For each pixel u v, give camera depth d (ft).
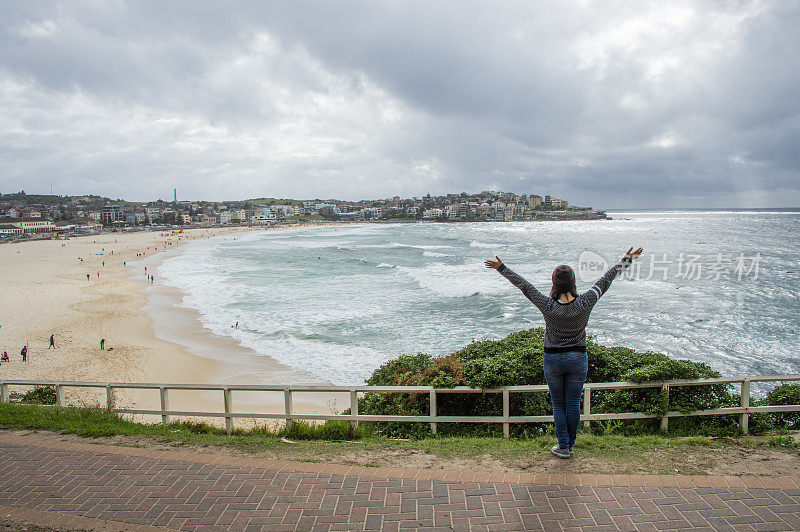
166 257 245.24
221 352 75.10
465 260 208.03
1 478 13.19
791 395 18.92
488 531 9.94
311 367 67.05
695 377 17.11
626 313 96.94
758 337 79.25
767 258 183.83
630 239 313.94
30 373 66.28
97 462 14.20
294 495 11.82
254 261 217.36
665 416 16.93
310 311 103.65
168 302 117.39
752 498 10.94
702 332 82.64
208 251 280.92
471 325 89.15
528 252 238.68
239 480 12.75
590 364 20.39
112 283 151.84
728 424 17.58
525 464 13.29
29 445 15.78
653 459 13.38
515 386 16.98
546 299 12.82
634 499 11.03
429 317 96.07
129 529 10.49
